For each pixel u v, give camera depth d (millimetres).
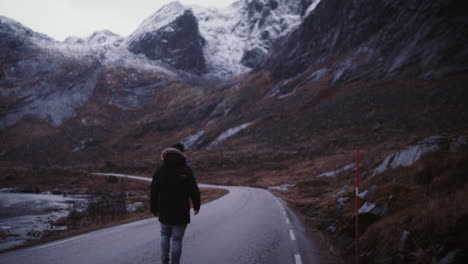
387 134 77875
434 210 5512
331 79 147625
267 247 7496
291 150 91625
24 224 16203
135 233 9625
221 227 10844
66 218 17375
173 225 4641
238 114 172375
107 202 17281
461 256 4137
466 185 6324
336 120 103625
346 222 9047
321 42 193000
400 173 9516
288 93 166875
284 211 16547
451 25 117875
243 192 36688
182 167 4754
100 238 8711
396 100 99188
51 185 52344
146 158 155250
